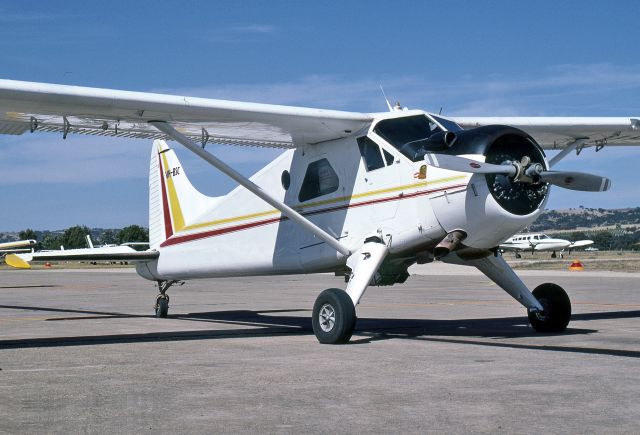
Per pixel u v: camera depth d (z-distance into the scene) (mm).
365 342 8062
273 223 10086
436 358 6625
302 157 9734
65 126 8883
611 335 8516
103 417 4285
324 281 30031
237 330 9953
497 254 8875
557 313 8789
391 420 4160
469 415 4262
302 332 9539
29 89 7578
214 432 3928
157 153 12648
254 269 10516
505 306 14375
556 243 70812
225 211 11023
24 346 8000
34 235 130500
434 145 8070
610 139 10961
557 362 6297
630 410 4355
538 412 4320
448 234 7992
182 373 5891
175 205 12102
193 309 14883
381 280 8930
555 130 10195
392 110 9102
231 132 9383
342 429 3969
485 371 5824
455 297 17625
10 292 23078
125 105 8023
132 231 121188
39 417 4293
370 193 8711
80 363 6547
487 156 7613
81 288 25844
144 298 19328
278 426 4047
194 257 11656
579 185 7707
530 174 7613
